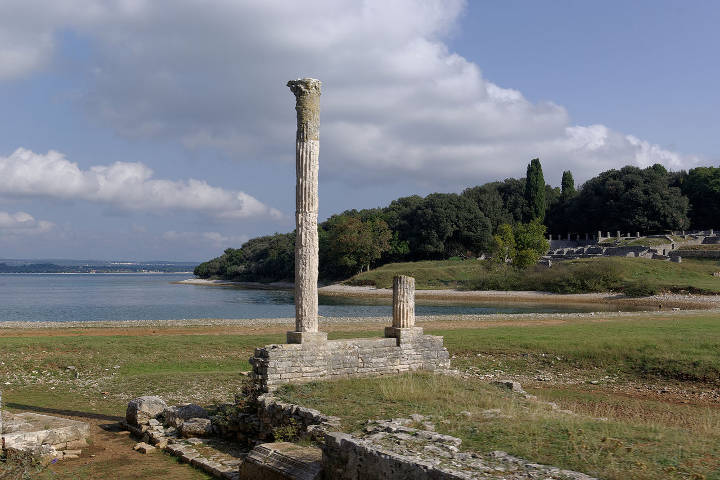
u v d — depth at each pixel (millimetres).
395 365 18344
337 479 9438
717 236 103000
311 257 17625
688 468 7746
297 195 17828
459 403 13758
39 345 28266
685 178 125062
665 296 66375
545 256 104875
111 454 14141
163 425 16234
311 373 16484
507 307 65062
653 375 22609
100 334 34906
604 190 122625
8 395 21469
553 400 19344
